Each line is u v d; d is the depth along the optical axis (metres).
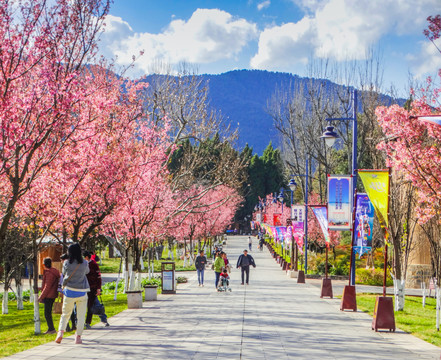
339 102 52.12
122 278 41.38
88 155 15.37
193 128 29.78
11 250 22.02
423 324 16.38
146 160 20.92
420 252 32.84
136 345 11.52
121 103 17.52
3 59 11.20
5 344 12.03
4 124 10.73
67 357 10.05
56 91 11.34
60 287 13.91
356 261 42.59
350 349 11.42
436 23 12.66
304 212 38.16
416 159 14.79
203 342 11.95
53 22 11.84
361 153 42.56
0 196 15.33
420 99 15.27
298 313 18.12
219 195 58.34
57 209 15.52
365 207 18.92
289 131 58.91
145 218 21.61
